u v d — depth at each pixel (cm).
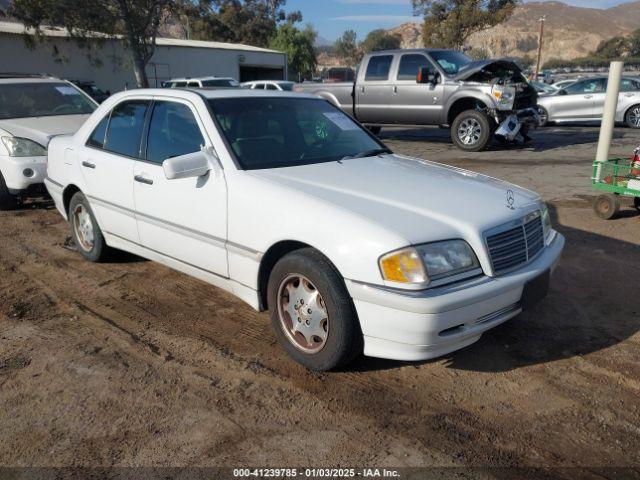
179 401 320
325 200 335
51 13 2167
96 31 2400
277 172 380
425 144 1356
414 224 311
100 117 503
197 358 366
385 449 278
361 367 352
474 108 1232
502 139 1224
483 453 275
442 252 304
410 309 292
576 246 577
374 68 1312
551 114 1719
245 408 312
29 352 375
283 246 352
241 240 367
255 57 3888
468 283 308
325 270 319
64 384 337
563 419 300
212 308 442
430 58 1238
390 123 1324
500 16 3130
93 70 2919
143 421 302
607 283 479
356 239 306
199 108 411
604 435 287
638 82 1636
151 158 439
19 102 820
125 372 350
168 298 461
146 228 445
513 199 360
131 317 427
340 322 317
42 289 484
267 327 409
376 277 298
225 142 390
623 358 360
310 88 1432
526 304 335
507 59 1162
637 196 641
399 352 305
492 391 326
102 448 281
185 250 417
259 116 425
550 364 354
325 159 415
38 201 810
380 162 421
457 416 304
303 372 347
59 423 301
